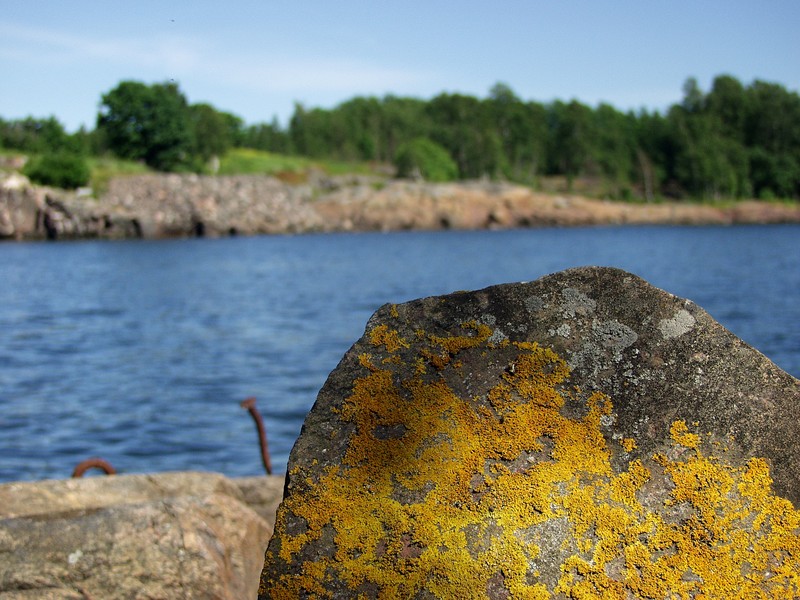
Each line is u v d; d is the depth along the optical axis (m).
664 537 2.89
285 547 2.99
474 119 166.88
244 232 106.75
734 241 96.38
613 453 3.02
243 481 6.66
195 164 120.88
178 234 101.50
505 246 90.12
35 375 21.62
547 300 3.29
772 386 3.07
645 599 2.82
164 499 4.90
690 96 168.62
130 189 101.00
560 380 3.14
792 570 2.82
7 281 52.69
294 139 154.75
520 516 2.95
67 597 4.25
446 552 2.92
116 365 23.28
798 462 2.96
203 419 16.19
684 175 153.12
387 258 73.94
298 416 16.50
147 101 116.56
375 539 2.97
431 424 3.12
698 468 2.96
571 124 158.00
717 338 3.15
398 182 132.50
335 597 2.90
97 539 4.45
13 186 90.94
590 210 135.12
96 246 86.88
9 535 4.38
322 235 113.12
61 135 105.94
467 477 3.03
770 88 164.38
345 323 33.28
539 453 3.04
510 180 156.12
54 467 12.82
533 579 2.87
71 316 36.31
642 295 3.25
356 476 3.07
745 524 2.89
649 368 3.13
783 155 156.38
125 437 14.72
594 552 2.89
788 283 47.03
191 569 4.54
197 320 34.75
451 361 3.21
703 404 3.06
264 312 37.41
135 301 42.47
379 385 3.20
